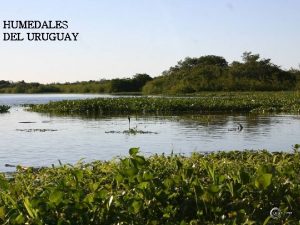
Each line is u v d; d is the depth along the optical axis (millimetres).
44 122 26484
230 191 5105
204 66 87625
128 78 105062
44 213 4504
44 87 136250
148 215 4793
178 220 4809
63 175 6250
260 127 22031
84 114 33219
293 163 6812
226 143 16484
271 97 45562
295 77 81250
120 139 17797
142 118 28266
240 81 78125
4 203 4922
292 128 21469
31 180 6141
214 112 33688
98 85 113562
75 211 4559
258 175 5285
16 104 52844
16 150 15250
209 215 4828
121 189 5438
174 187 5207
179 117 28875
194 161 7262
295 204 5078
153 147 15609
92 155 14102
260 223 4668
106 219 4594
